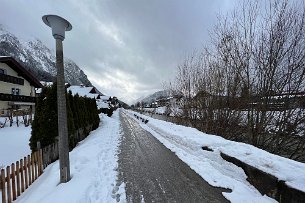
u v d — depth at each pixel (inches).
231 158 245.9
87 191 197.6
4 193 181.9
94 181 224.4
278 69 327.6
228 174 238.5
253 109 355.3
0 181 180.4
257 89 350.0
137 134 602.5
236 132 423.8
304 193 149.3
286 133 324.2
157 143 451.5
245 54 365.1
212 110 471.8
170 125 670.5
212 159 285.1
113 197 193.2
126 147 414.0
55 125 334.3
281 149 331.3
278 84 327.6
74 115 470.9
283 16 320.8
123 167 279.4
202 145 328.8
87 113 608.7
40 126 332.5
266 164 205.3
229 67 414.9
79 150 361.4
